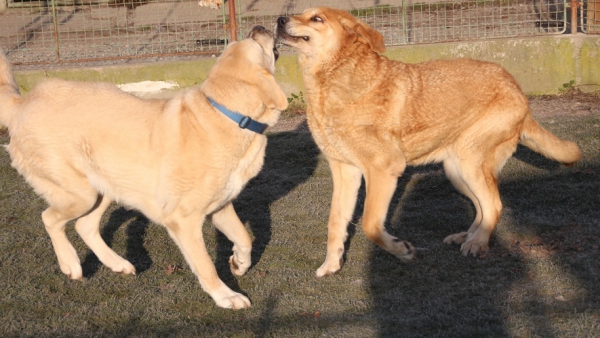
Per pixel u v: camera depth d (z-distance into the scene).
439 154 4.69
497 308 3.60
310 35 4.19
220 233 4.93
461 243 4.58
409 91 4.30
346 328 3.47
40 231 5.02
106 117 3.80
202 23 12.21
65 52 10.49
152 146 3.72
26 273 4.29
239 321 3.64
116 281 4.19
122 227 5.09
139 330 3.59
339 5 12.97
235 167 3.77
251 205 5.52
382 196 4.18
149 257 4.56
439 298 3.77
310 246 4.66
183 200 3.69
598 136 6.66
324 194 5.71
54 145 3.79
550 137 4.82
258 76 3.65
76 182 3.86
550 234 4.60
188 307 3.83
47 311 3.82
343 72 4.19
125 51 10.41
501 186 5.63
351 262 4.38
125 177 3.80
